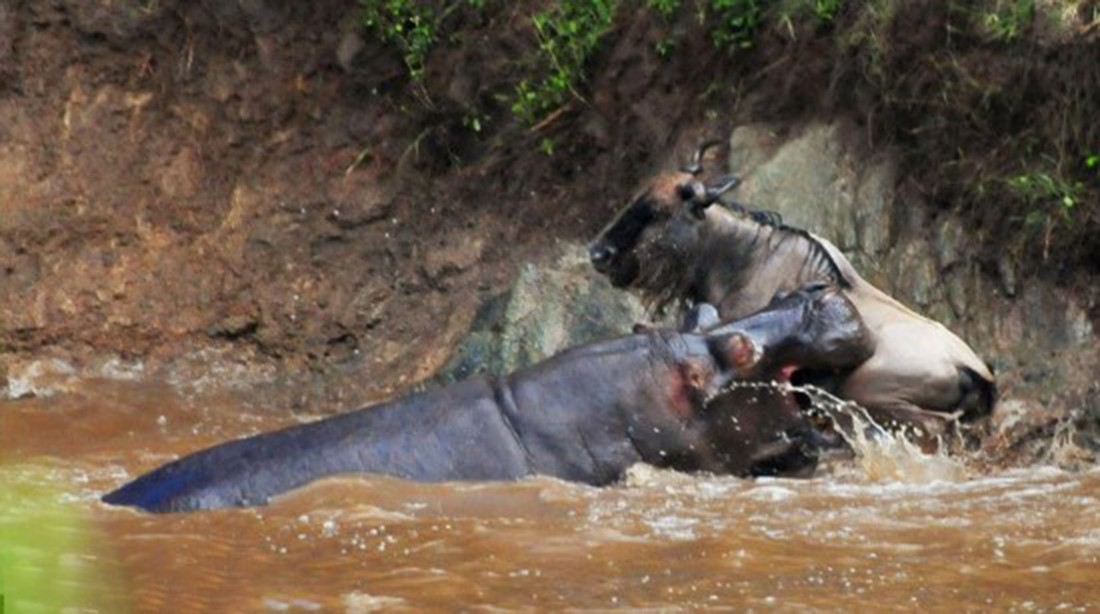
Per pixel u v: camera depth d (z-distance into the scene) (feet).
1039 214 142.51
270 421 152.46
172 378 167.32
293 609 79.36
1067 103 142.31
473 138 172.55
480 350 158.10
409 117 173.37
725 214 136.56
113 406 154.51
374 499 102.32
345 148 174.70
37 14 177.68
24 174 174.60
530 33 168.86
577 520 98.63
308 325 169.07
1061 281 142.61
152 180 175.22
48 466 124.77
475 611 79.00
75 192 174.29
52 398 157.48
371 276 170.40
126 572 86.58
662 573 86.74
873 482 113.19
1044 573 87.04
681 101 164.04
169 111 176.86
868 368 119.24
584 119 168.14
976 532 97.09
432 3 171.42
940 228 147.43
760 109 159.33
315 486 104.42
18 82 177.47
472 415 109.19
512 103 170.09
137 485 106.01
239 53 175.94
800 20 157.38
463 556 90.38
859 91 153.28
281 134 175.42
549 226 167.73
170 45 177.06
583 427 109.60
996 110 145.89
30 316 169.58
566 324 155.22
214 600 80.94
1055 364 138.92
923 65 148.87
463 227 170.19
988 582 85.15
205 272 172.35
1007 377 139.64
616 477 109.29
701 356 112.16
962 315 144.87
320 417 155.12
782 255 134.51
